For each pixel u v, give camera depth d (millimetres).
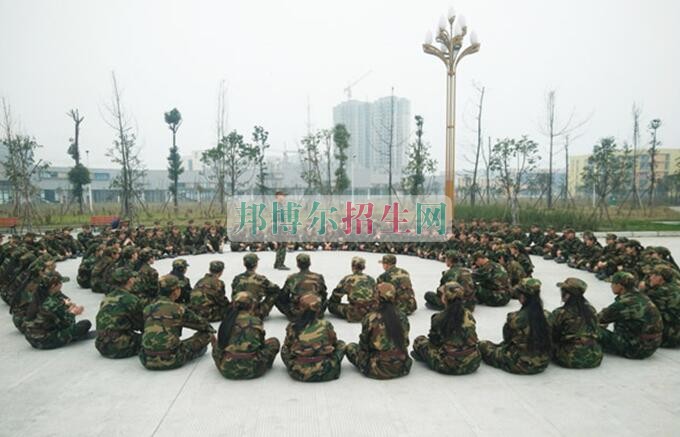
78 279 9203
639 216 27703
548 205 26219
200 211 30016
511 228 14250
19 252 7992
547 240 13570
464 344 4531
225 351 4477
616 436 3426
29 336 5371
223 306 6793
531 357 4508
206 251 14906
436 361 4602
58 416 3762
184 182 52844
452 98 13945
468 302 7152
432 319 4770
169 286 4871
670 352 5281
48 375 4645
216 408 3889
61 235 13617
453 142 14062
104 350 5062
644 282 6219
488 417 3725
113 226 16516
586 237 11367
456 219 23266
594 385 4355
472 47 13547
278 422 3639
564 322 4781
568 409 3861
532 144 24641
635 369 4758
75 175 27906
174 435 3441
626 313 4980
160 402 4012
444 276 7352
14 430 3527
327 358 4441
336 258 13625
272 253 15031
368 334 4504
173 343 4738
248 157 27516
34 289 5965
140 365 4914
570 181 52125
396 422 3641
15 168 22812
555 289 8961
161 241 13938
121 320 5117
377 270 11570
